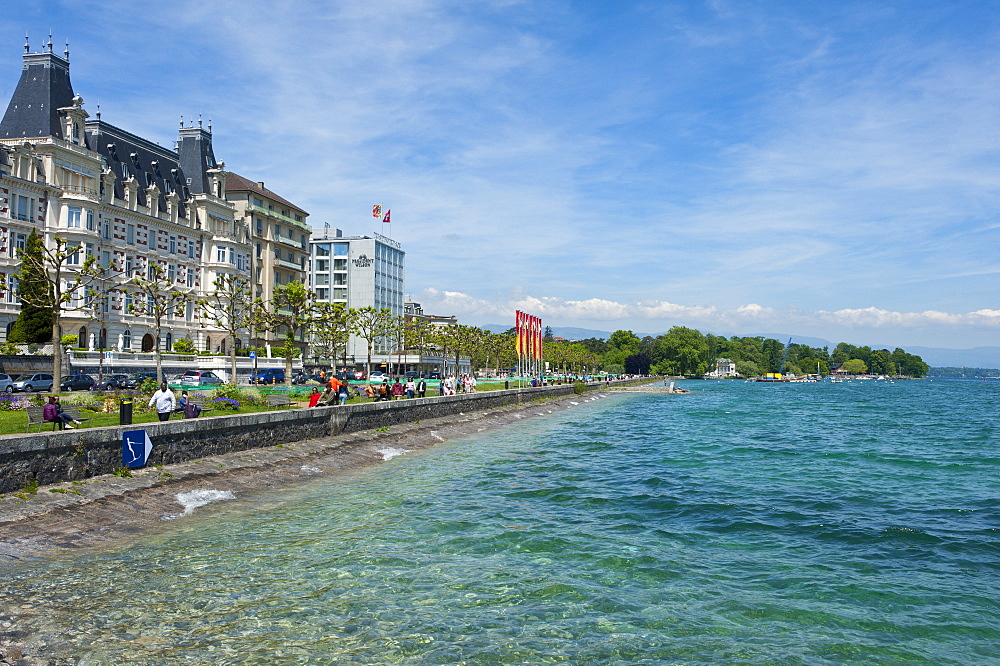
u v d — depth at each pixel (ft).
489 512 73.31
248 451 92.17
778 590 49.26
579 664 36.40
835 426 203.10
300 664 35.17
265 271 354.54
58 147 222.48
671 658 37.55
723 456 127.54
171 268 278.46
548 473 102.94
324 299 470.39
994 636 41.47
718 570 53.98
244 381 245.86
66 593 43.57
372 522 66.74
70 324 222.28
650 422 215.31
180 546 55.88
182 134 313.73
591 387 432.25
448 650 37.52
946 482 98.32
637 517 72.84
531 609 44.09
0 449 56.80
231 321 239.71
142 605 42.22
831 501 82.94
